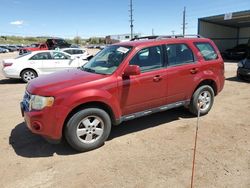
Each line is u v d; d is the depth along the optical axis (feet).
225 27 100.48
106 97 13.96
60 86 13.33
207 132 16.20
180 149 14.01
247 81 34.30
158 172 11.84
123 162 12.82
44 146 14.83
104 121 14.25
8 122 18.92
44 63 37.65
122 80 14.60
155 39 16.90
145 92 15.60
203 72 18.30
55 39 99.14
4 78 42.63
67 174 11.94
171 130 16.69
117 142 15.12
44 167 12.59
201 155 13.25
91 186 10.99
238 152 13.48
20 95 28.22
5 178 11.73
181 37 18.13
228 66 57.00
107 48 17.67
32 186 11.12
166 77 16.35
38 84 13.96
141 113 15.94
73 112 13.50
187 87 17.65
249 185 10.75
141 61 15.52
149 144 14.74
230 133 15.96
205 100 19.12
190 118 18.78
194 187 10.67
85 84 13.57
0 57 106.22
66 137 13.61
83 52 63.31
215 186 10.72
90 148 14.07
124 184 11.03
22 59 37.24
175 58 17.07
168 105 17.13
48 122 12.98
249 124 17.43
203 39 19.08
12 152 14.16
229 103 22.75
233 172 11.66
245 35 107.14
